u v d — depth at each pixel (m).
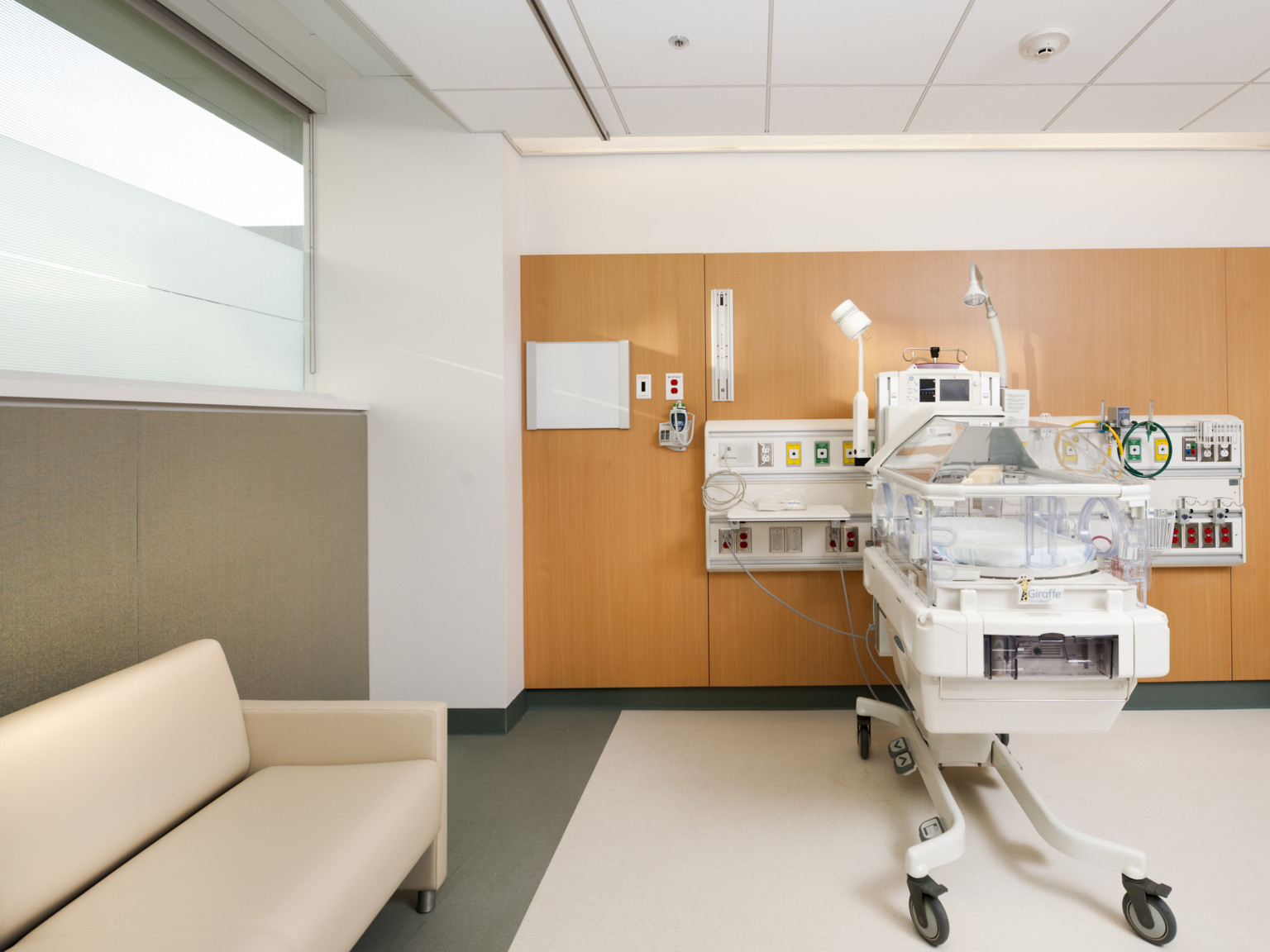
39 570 1.55
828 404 3.14
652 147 3.17
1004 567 1.83
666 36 2.16
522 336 3.18
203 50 2.29
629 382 3.15
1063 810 2.26
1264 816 2.22
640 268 3.15
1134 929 1.70
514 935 1.73
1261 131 2.84
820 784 2.48
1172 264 3.07
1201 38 2.16
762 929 1.75
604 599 3.19
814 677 3.17
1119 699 1.76
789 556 3.10
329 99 2.92
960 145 3.13
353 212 2.92
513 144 3.06
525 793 2.44
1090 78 2.41
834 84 2.46
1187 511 2.99
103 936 1.12
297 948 1.15
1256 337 3.07
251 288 2.58
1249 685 3.11
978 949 1.66
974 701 1.80
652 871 1.99
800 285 3.13
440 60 2.31
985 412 2.27
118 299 2.00
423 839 1.67
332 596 2.70
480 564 2.94
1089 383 3.09
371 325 2.92
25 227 1.73
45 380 1.74
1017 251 3.09
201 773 1.56
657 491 3.17
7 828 1.14
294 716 1.78
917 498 1.98
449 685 2.96
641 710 3.19
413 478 2.94
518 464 3.14
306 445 2.53
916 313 3.11
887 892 1.88
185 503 1.98
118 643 1.76
